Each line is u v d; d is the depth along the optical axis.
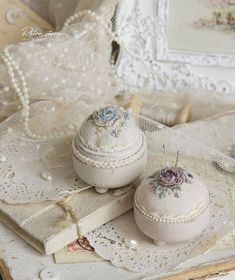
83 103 0.85
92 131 0.70
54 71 0.85
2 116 0.86
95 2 0.89
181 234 0.66
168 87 0.92
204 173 0.78
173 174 0.67
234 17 0.87
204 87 0.92
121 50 0.91
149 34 0.90
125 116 0.72
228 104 0.90
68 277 0.67
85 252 0.70
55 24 1.00
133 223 0.72
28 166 0.78
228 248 0.70
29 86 0.83
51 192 0.74
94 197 0.73
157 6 0.88
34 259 0.69
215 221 0.71
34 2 1.01
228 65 0.90
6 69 0.81
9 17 0.95
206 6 0.87
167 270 0.67
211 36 0.89
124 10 0.89
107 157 0.69
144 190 0.67
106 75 0.90
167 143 0.80
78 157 0.71
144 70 0.92
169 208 0.65
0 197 0.74
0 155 0.79
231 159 0.79
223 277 0.68
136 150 0.71
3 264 0.69
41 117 0.83
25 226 0.70
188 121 0.90
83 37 0.87
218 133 0.84
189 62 0.90
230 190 0.76
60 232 0.69
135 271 0.67
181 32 0.89
